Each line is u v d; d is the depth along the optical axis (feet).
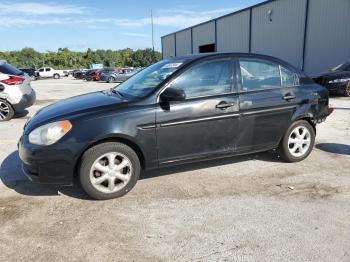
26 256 9.68
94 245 10.18
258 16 80.69
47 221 11.57
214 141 14.61
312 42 64.23
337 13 57.77
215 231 10.88
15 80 30.25
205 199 13.14
